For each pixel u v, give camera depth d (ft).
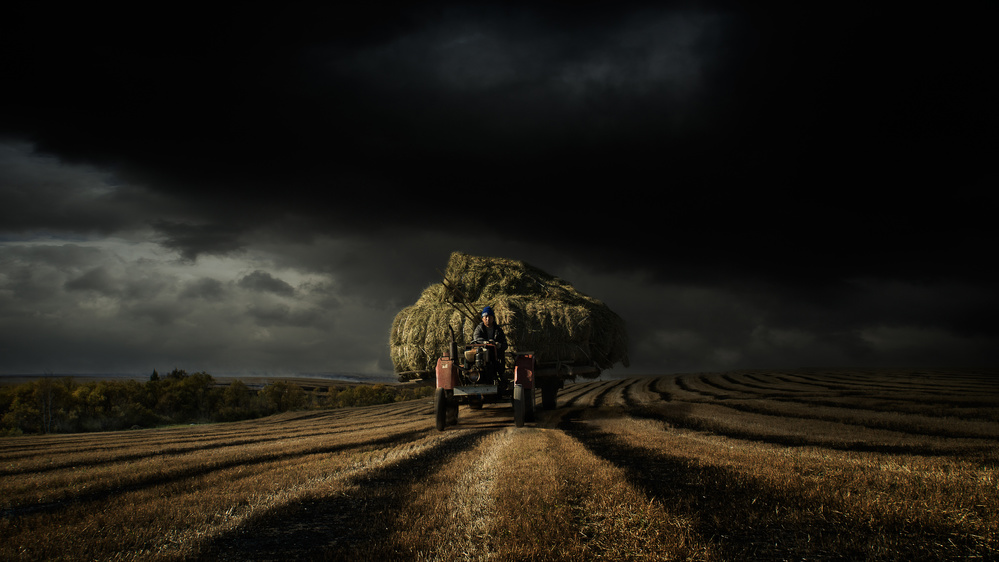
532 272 43.78
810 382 65.31
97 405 137.28
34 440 46.50
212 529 11.37
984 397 40.14
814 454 18.85
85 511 13.38
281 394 171.42
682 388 67.72
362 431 35.81
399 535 10.30
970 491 11.98
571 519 10.91
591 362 39.55
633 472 15.64
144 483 18.13
